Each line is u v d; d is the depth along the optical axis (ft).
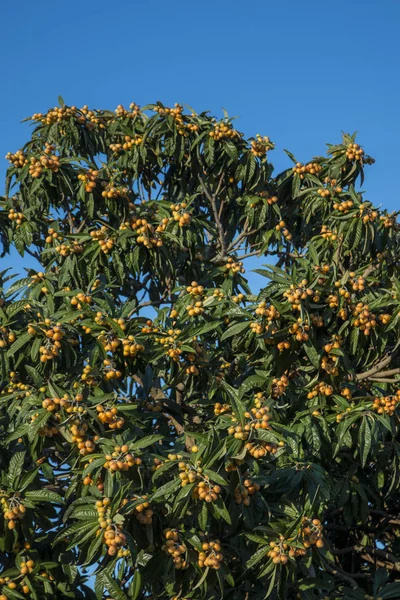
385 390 28.55
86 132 38.83
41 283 26.78
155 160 38.24
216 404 28.35
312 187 37.52
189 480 20.79
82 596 25.53
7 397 24.94
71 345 24.53
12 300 26.45
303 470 25.29
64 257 30.99
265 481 23.40
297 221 38.96
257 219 36.76
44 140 38.68
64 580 24.21
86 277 30.35
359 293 27.37
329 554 25.40
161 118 37.50
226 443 20.93
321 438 27.12
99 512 21.50
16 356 24.53
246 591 25.66
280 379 26.96
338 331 26.18
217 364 29.19
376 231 31.19
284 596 22.94
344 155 36.45
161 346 26.11
